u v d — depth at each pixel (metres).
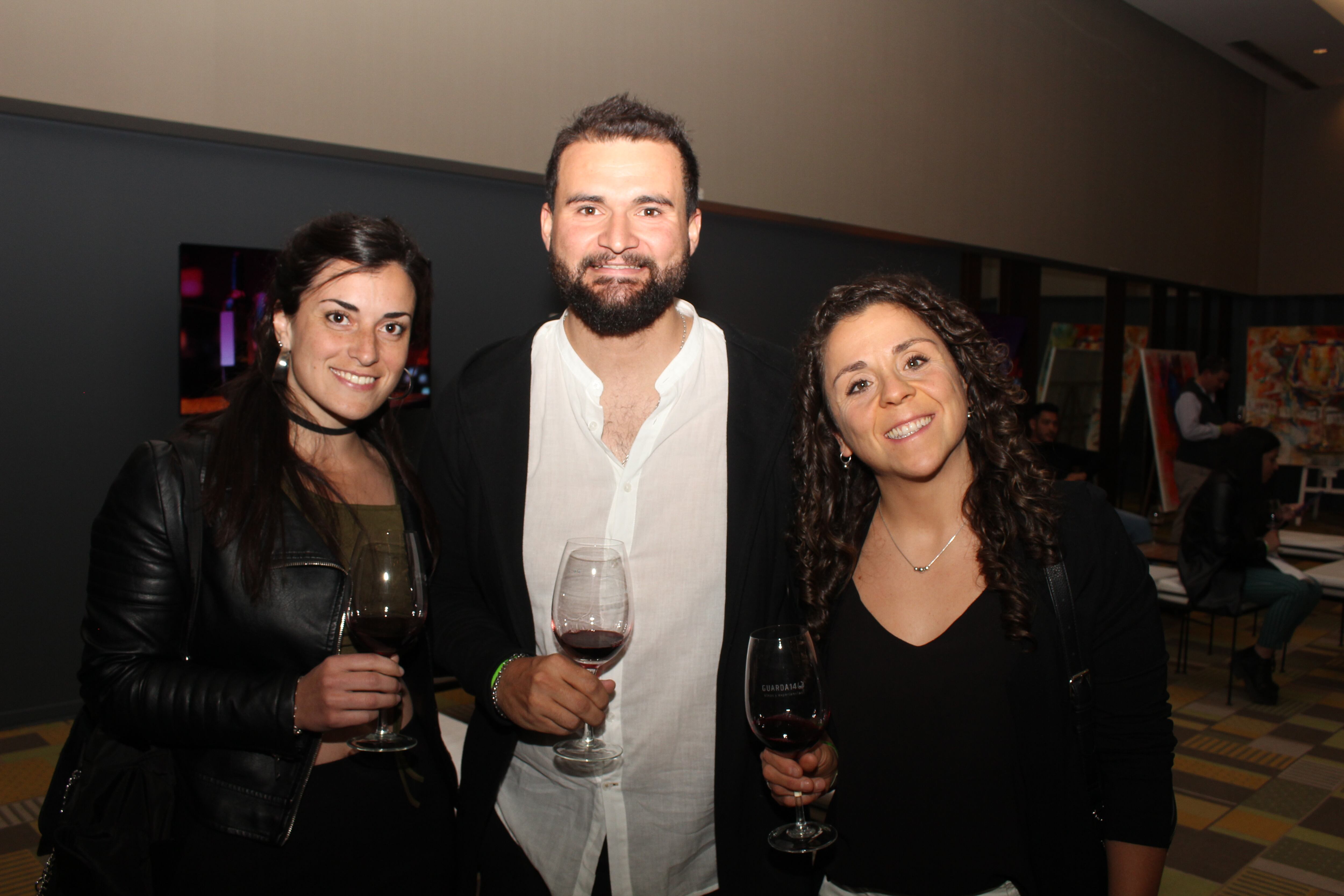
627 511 1.45
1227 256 10.50
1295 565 7.68
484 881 1.54
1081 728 1.22
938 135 6.70
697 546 1.44
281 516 1.23
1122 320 9.55
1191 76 9.56
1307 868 2.91
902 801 1.23
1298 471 11.05
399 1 4.06
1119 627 1.24
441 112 4.21
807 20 5.76
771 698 1.18
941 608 1.27
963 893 1.21
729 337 1.55
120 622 1.18
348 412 1.30
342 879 1.26
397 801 1.32
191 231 3.81
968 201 6.97
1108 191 8.45
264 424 1.27
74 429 3.61
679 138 1.39
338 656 1.19
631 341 1.44
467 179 4.59
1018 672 1.20
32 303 3.49
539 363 1.54
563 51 4.62
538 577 1.46
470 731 1.54
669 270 1.38
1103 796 1.24
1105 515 1.27
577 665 1.25
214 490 1.21
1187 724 4.22
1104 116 8.32
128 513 1.20
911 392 1.21
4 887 2.50
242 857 1.20
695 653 1.43
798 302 6.32
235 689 1.15
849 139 6.07
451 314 4.56
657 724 1.42
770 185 5.63
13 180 3.43
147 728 1.15
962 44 6.83
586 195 1.35
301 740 1.19
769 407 1.48
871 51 6.18
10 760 3.30
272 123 3.76
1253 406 11.18
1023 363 8.18
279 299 1.31
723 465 1.47
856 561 1.35
